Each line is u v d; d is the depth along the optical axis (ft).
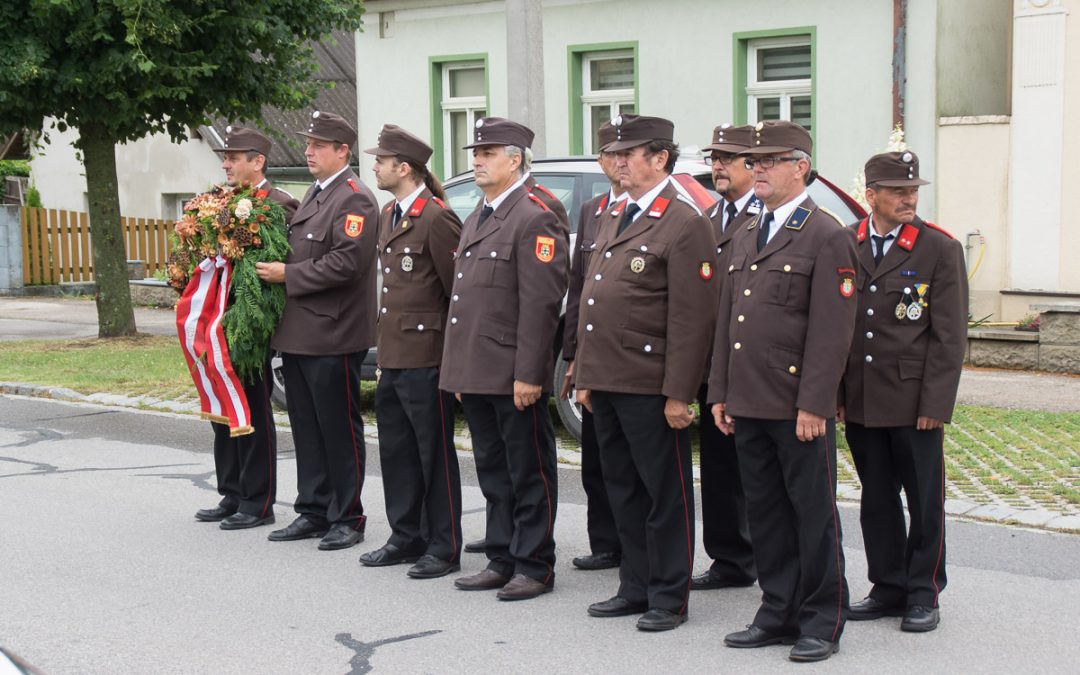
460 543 19.79
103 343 47.26
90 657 16.01
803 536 15.62
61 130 46.01
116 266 48.60
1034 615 17.22
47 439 30.63
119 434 31.17
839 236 15.19
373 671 15.49
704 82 49.16
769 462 15.87
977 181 42.75
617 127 16.60
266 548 21.15
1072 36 40.47
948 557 19.89
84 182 86.89
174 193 81.87
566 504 24.02
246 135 21.70
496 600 18.31
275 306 21.07
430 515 19.61
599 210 19.49
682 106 49.80
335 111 77.25
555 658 15.87
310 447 21.66
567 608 17.92
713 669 15.38
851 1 45.42
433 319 19.36
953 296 16.33
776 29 47.19
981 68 45.29
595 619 17.40
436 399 19.36
